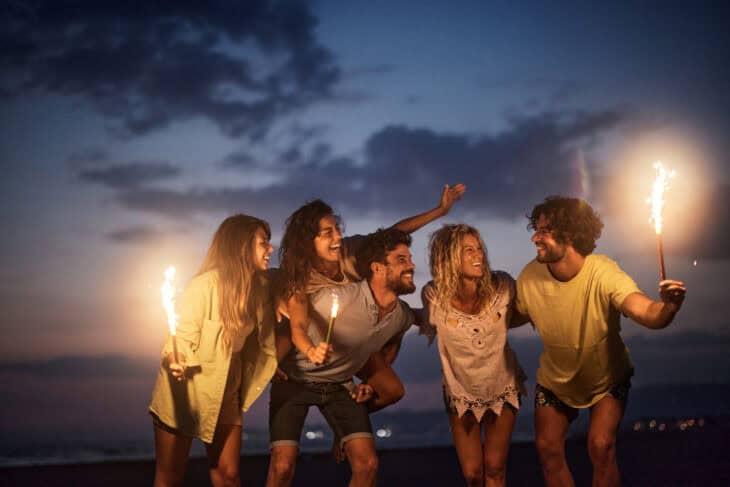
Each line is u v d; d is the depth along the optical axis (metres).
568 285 4.71
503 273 5.14
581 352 4.73
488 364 5.00
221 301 4.60
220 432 4.66
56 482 10.12
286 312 4.79
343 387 5.04
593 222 4.70
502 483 5.11
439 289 5.01
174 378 4.60
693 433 15.56
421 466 11.39
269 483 4.88
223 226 4.73
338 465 12.39
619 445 12.88
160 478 4.68
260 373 4.79
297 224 4.89
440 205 5.62
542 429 4.96
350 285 4.87
